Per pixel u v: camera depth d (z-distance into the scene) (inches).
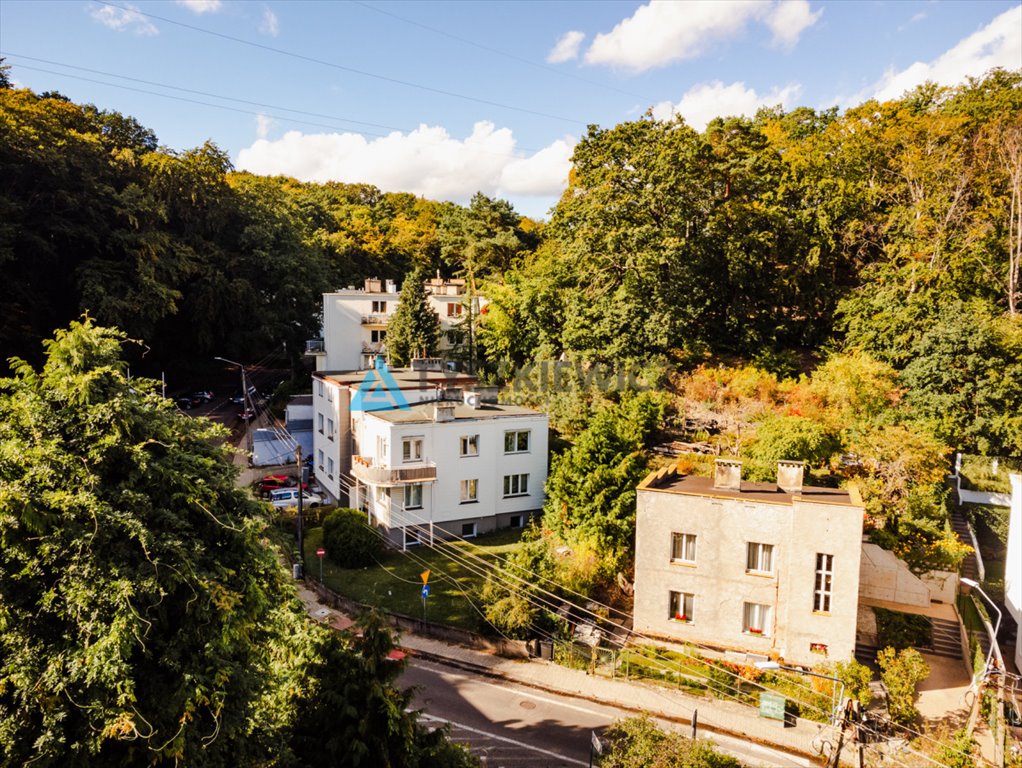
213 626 447.2
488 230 3469.5
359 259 3796.8
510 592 1170.0
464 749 647.8
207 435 529.0
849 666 894.4
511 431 1649.9
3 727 376.2
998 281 1931.6
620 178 2020.2
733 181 2055.9
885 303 1882.4
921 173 2053.4
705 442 1718.8
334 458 1809.8
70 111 2502.5
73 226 2202.3
